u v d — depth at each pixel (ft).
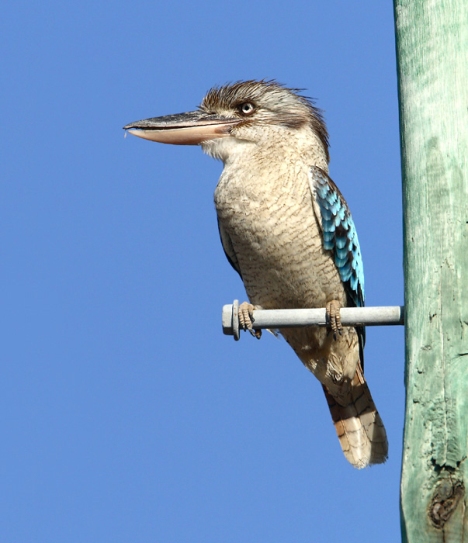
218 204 44.45
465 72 32.35
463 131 31.53
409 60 33.12
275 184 43.70
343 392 44.80
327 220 43.62
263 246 43.65
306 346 44.45
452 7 33.14
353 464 44.04
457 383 28.07
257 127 46.85
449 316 29.07
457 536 26.12
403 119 32.76
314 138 47.32
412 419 28.04
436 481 26.94
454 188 30.83
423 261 30.32
